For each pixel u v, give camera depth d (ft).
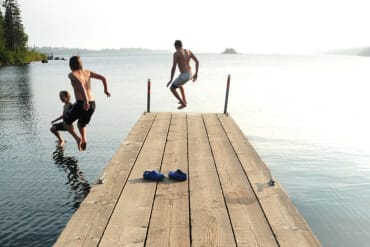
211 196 15.62
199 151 23.13
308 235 12.25
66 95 37.19
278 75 188.85
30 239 19.58
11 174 30.22
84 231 12.28
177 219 13.41
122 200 14.98
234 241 11.86
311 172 32.89
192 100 84.89
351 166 34.94
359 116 63.72
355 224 22.38
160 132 28.78
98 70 237.66
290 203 14.88
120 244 11.53
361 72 226.79
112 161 20.51
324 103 80.74
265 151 40.16
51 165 32.89
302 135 48.16
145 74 190.70
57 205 24.07
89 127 51.11
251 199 15.34
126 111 67.77
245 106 75.66
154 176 17.35
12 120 56.24
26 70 223.51
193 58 34.55
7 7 323.16
